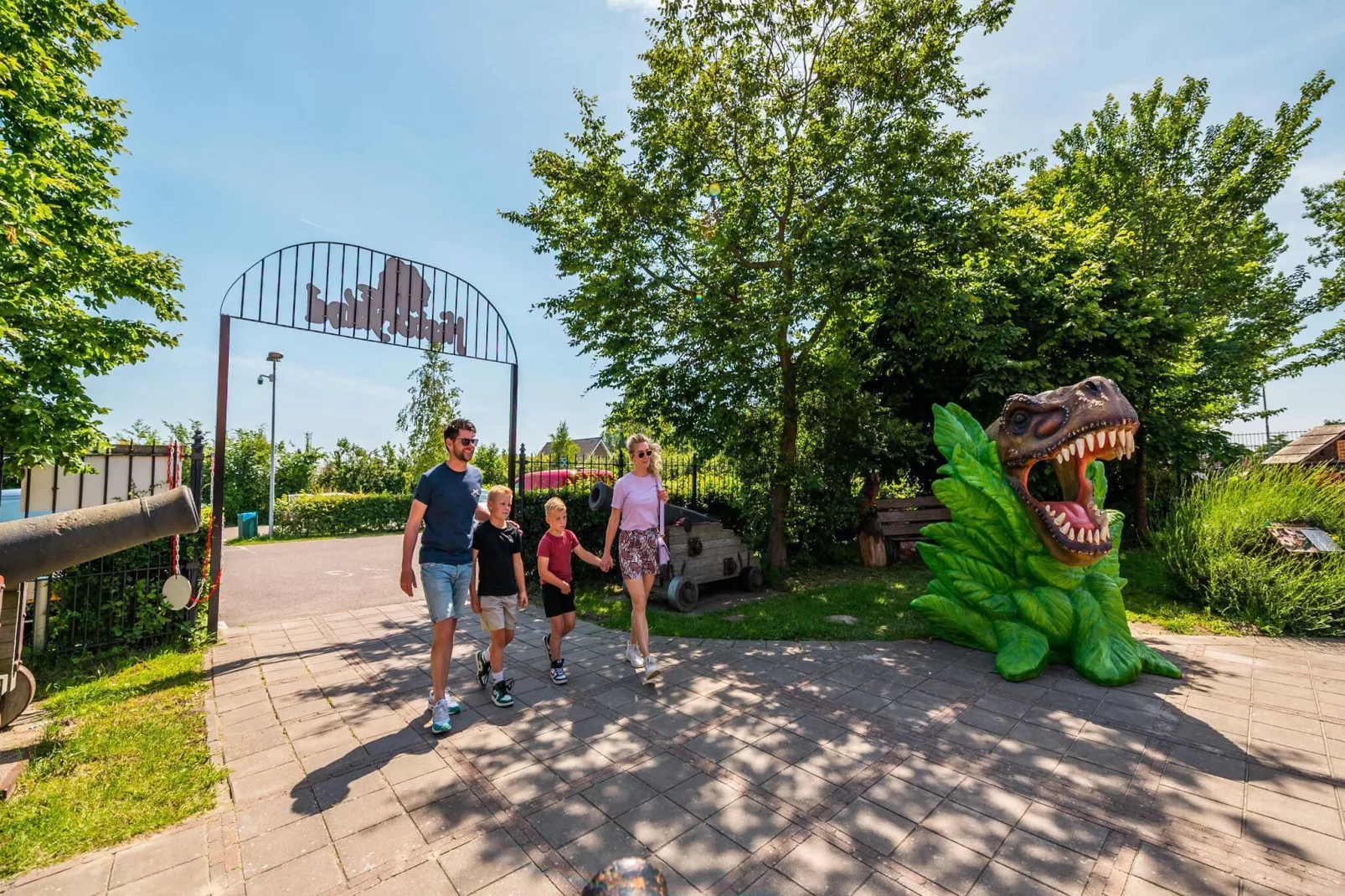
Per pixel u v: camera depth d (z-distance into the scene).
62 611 5.30
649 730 3.74
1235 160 17.42
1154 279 13.40
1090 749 3.43
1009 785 3.03
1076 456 4.58
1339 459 15.08
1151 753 3.38
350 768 3.27
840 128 8.87
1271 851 2.47
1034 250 10.77
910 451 11.12
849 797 2.92
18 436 6.31
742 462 9.66
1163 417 13.29
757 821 2.72
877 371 11.82
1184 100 17.00
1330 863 2.38
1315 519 7.47
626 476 4.88
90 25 9.02
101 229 9.11
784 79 9.26
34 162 7.59
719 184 9.40
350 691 4.52
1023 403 4.91
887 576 9.66
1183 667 4.92
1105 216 17.09
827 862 2.41
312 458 29.91
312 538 20.86
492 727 3.81
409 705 4.21
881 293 9.20
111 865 2.42
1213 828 2.63
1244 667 4.91
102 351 8.20
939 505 11.42
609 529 4.86
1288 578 6.26
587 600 8.02
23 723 3.89
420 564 3.91
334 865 2.42
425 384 25.11
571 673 4.89
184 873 2.37
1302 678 4.64
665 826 2.68
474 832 2.65
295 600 8.52
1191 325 11.50
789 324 8.60
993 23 8.45
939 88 8.77
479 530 4.19
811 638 5.91
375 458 28.86
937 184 8.49
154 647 5.63
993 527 5.21
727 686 4.54
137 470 6.52
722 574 8.27
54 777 3.17
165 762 3.32
